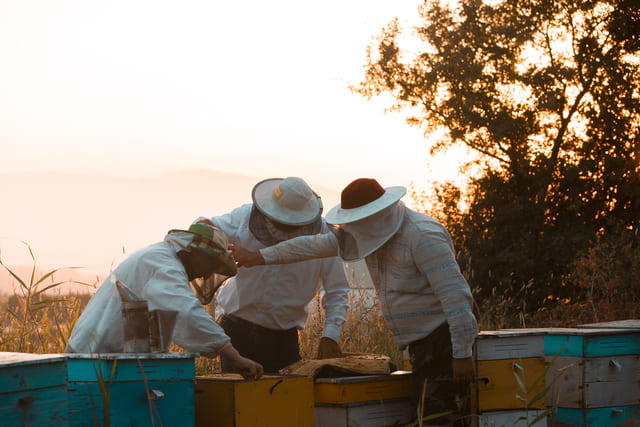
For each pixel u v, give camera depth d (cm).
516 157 1794
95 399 298
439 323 379
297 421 355
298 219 446
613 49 1748
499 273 1641
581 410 424
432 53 1922
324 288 496
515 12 1825
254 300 473
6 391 249
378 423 385
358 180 382
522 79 1786
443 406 378
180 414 315
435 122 1948
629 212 1662
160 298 352
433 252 367
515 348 407
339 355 476
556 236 1662
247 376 354
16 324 491
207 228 378
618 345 436
